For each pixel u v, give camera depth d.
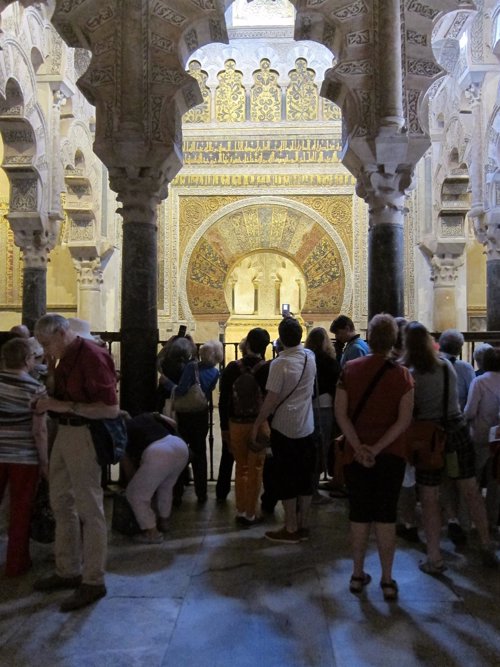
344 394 3.98
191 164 15.73
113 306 15.16
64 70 11.29
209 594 3.98
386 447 3.89
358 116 6.78
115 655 3.23
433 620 3.62
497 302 11.02
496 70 10.45
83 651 3.27
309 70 15.68
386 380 3.90
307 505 5.08
